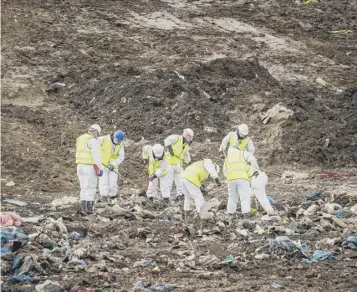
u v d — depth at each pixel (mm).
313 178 91375
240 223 57875
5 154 90312
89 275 42062
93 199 63312
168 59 128000
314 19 159500
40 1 145500
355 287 41000
